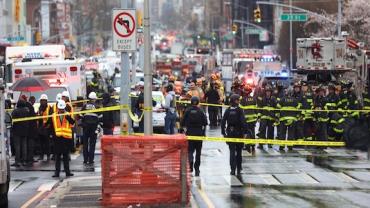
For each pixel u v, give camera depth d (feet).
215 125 268.41
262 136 203.21
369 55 270.05
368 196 121.80
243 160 175.63
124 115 165.99
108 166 109.19
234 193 125.70
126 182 109.40
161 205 109.40
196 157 150.10
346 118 201.46
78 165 173.06
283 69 403.54
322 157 180.14
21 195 129.39
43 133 179.73
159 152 109.60
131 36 143.33
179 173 110.01
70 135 153.48
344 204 113.70
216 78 273.54
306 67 279.69
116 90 308.60
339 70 275.59
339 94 204.85
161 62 652.48
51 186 139.85
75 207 109.40
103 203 109.40
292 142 165.89
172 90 218.38
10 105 195.93
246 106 192.13
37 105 204.33
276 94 202.49
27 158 175.63
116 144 109.09
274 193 125.70
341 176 147.13
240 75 408.46
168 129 215.31
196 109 149.48
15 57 256.52
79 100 215.92
